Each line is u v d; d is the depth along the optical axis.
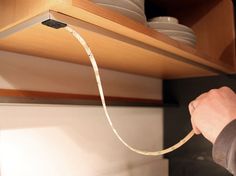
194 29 1.28
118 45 0.67
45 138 0.86
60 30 0.54
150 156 1.31
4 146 0.75
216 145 0.49
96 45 0.67
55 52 0.77
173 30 0.82
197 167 1.29
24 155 0.80
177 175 1.35
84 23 0.51
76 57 0.85
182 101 1.37
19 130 0.79
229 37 1.18
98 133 1.04
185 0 1.23
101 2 0.56
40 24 0.49
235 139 0.46
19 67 0.79
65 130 0.92
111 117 1.11
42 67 0.85
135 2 0.62
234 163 0.45
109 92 1.10
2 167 0.74
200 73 1.22
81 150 0.97
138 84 1.26
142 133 1.27
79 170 0.96
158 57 0.83
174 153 1.38
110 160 1.09
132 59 0.87
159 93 1.41
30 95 0.80
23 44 0.68
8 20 0.54
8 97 0.71
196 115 0.55
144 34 0.61
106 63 0.95
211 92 0.56
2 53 0.75
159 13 1.30
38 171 0.83
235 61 1.17
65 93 0.91
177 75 1.29
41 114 0.85
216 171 1.23
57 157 0.89
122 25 0.54
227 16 1.19
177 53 0.83
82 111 0.98
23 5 0.49
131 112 1.21
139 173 1.23
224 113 0.51
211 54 1.22
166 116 1.41
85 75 1.00
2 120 0.75
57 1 0.42
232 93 0.56
